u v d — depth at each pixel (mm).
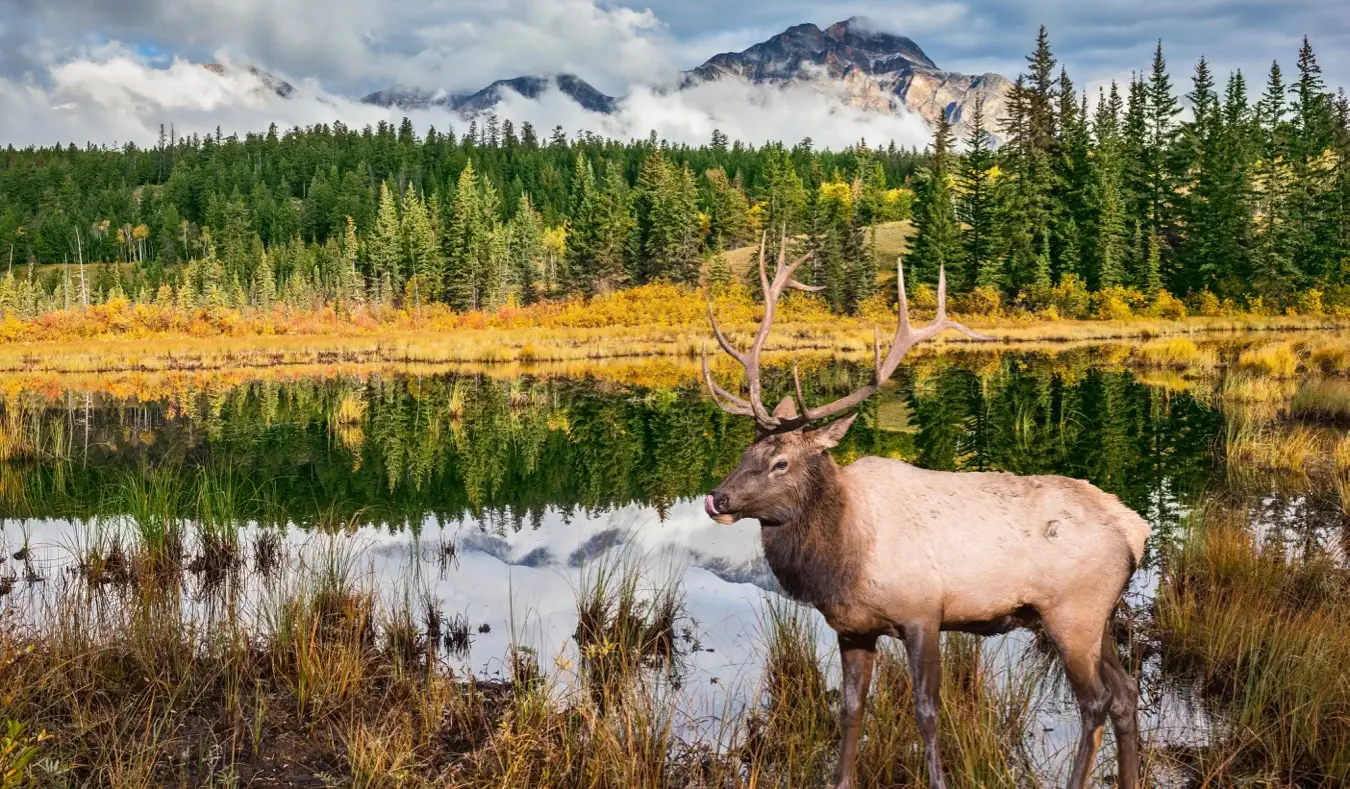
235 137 178875
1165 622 6371
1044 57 60062
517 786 4473
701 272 70312
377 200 131250
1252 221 56156
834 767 4691
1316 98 66250
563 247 97375
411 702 5516
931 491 4348
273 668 5789
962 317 53000
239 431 18328
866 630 4285
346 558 8727
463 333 52625
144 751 4605
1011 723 4980
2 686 4984
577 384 27641
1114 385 23141
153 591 7223
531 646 6527
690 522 10484
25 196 152625
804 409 4219
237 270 103438
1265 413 16469
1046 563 4152
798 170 121500
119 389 27453
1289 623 5836
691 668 6121
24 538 9523
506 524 10453
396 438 17359
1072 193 57812
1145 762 4637
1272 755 4590
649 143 148750
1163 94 61719
